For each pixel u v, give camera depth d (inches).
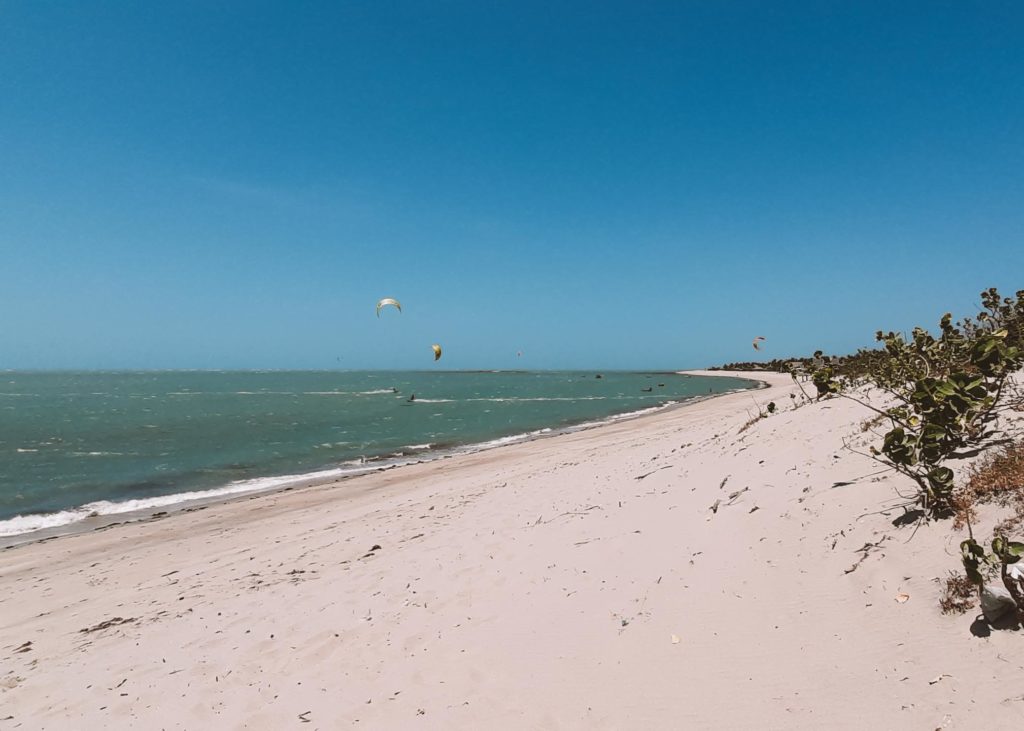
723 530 209.8
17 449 944.3
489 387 3558.1
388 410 1745.8
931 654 116.1
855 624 135.0
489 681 155.9
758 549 186.4
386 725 144.6
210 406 2004.2
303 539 364.5
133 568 342.6
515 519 319.9
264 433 1151.0
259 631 215.5
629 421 1087.0
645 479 346.3
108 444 999.6
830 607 144.4
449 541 298.2
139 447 961.5
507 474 519.8
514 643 173.2
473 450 857.5
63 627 251.3
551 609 189.5
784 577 165.0
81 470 758.5
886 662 119.5
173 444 998.4
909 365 283.3
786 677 126.3
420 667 170.7
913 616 129.0
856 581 149.8
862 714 108.4
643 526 244.4
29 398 2544.3
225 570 313.0
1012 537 132.6
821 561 165.6
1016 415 202.4
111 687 185.8
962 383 192.1
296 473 724.0
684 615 162.4
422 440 1005.8
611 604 181.6
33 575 346.9
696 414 995.3
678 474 330.0
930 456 172.7
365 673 172.9
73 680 193.9
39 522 510.0
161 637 223.6
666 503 271.0
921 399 195.3
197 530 437.1
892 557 151.2
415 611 211.6
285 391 3230.8
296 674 178.5
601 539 242.8
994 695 99.6
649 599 177.0
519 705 142.6
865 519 175.8
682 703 128.3
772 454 290.7
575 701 139.0
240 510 504.4
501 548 267.6
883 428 257.9
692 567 189.2
